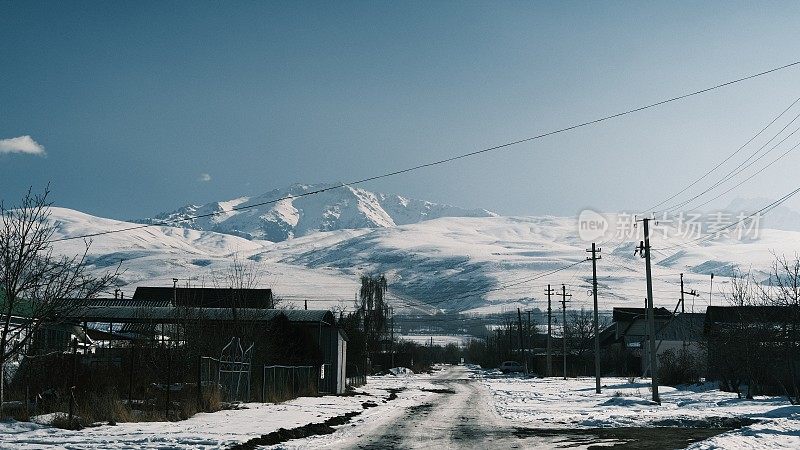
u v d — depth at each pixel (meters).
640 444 22.27
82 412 24.05
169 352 34.62
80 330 40.84
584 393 55.84
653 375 42.47
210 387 31.47
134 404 28.06
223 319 40.41
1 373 22.70
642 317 98.69
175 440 19.42
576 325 139.38
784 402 39.16
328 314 47.62
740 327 43.03
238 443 19.22
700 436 24.67
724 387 52.41
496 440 23.22
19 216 22.95
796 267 42.06
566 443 22.50
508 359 147.38
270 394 36.91
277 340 43.38
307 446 20.34
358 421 29.64
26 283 22.73
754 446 19.20
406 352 134.25
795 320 39.41
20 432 20.06
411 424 28.66
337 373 47.38
